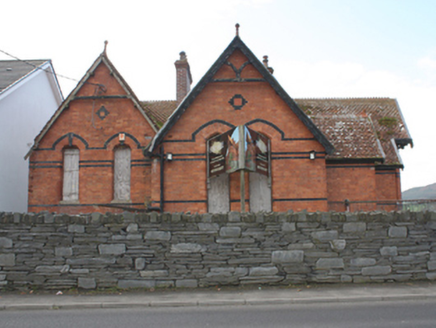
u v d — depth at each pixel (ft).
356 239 34.55
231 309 28.68
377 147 59.36
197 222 34.06
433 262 34.94
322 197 53.16
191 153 53.67
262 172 50.34
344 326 24.34
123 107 57.93
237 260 33.81
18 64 79.66
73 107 58.18
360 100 80.89
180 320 26.09
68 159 58.23
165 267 33.73
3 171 65.67
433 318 25.81
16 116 69.67
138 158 56.80
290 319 25.91
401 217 35.04
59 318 27.02
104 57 58.49
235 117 54.44
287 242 34.17
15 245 33.96
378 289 32.55
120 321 26.05
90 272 33.68
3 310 29.50
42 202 56.44
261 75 54.85
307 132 54.24
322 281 34.04
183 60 72.95
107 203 55.98
